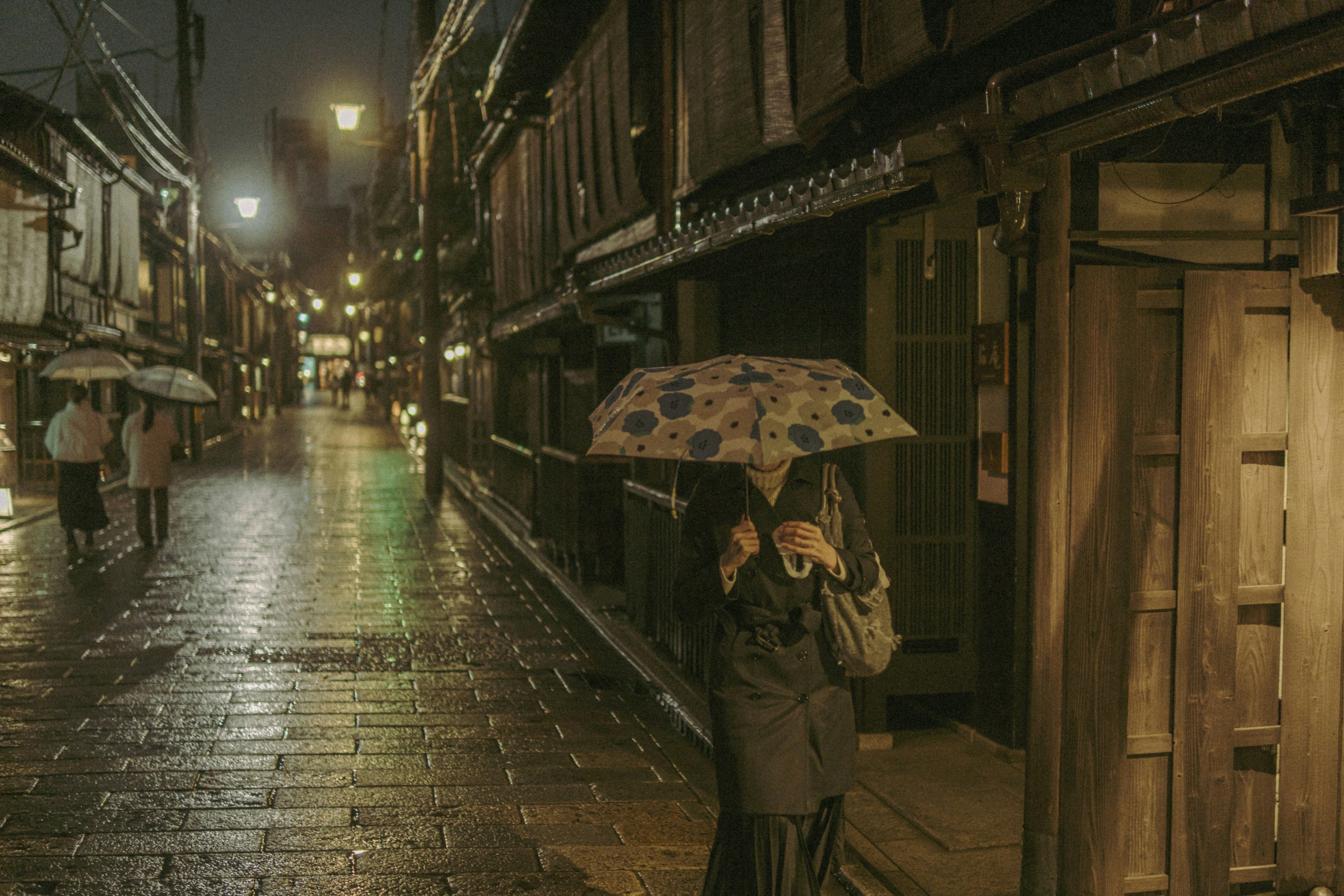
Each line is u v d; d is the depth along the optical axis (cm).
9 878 430
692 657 724
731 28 663
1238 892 396
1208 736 374
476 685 742
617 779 563
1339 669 381
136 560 1229
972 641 609
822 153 604
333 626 914
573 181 1102
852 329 616
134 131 1697
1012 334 545
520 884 436
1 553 1269
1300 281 369
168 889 423
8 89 1375
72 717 649
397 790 540
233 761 578
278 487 2086
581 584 1049
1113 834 368
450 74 1866
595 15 984
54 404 1870
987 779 533
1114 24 373
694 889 435
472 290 2033
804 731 326
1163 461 370
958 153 358
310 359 11188
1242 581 376
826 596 325
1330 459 375
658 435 293
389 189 3356
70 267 1775
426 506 1814
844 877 433
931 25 449
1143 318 366
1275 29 247
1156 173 511
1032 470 360
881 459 590
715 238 550
